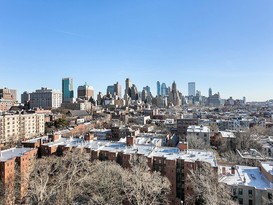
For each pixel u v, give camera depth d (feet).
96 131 517.55
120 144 311.88
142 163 231.09
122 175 195.00
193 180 195.00
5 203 184.44
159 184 181.47
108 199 184.96
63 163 245.04
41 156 296.30
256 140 387.14
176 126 629.92
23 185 207.92
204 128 466.70
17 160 240.32
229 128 632.38
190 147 367.45
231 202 157.07
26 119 539.70
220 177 206.28
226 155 340.59
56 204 174.40
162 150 279.90
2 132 469.98
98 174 203.31
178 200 224.12
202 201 187.21
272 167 207.82
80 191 197.16
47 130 591.78
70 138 351.46
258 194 182.19
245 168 235.40
